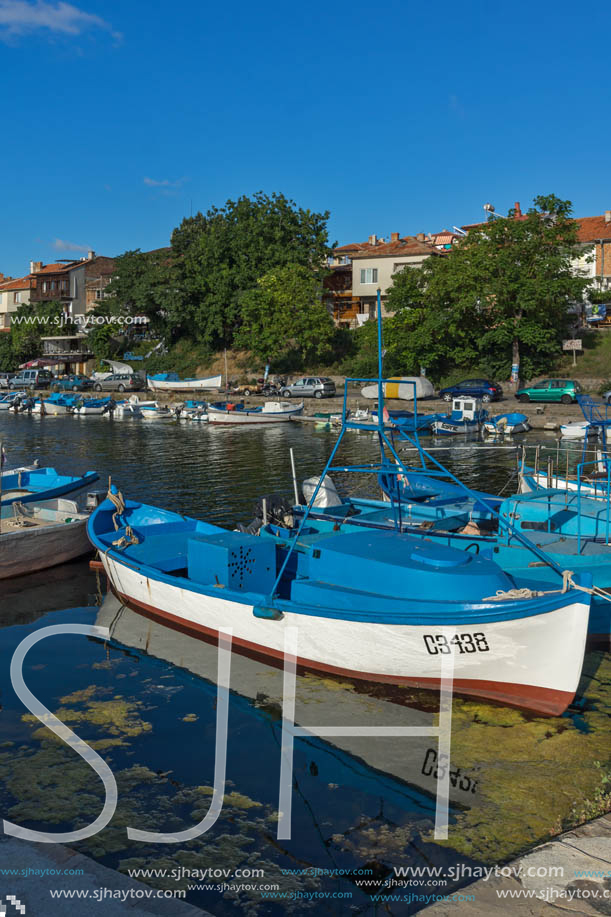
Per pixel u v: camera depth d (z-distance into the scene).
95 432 41.28
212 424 44.88
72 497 16.84
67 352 75.31
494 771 6.87
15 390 66.00
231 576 9.95
